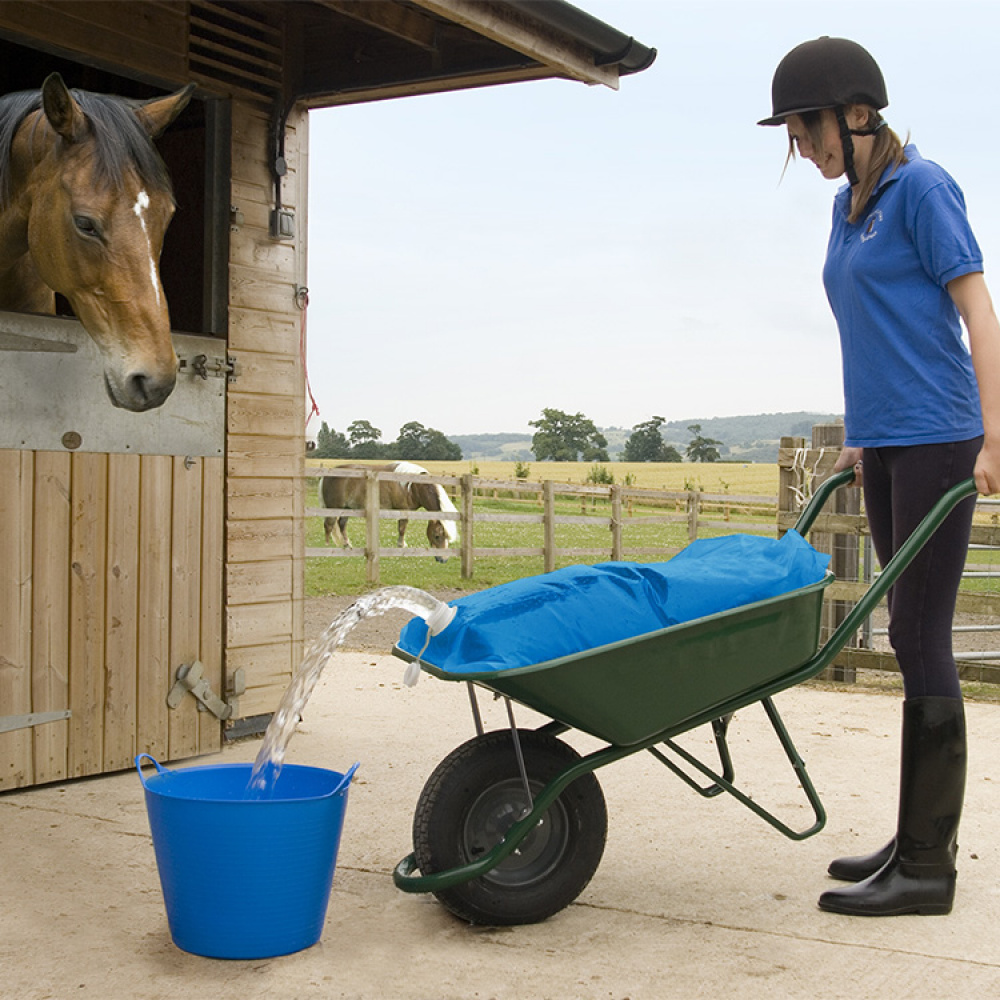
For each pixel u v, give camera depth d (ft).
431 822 8.79
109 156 10.84
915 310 9.52
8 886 9.94
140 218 10.98
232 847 8.10
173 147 17.47
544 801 8.67
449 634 8.43
